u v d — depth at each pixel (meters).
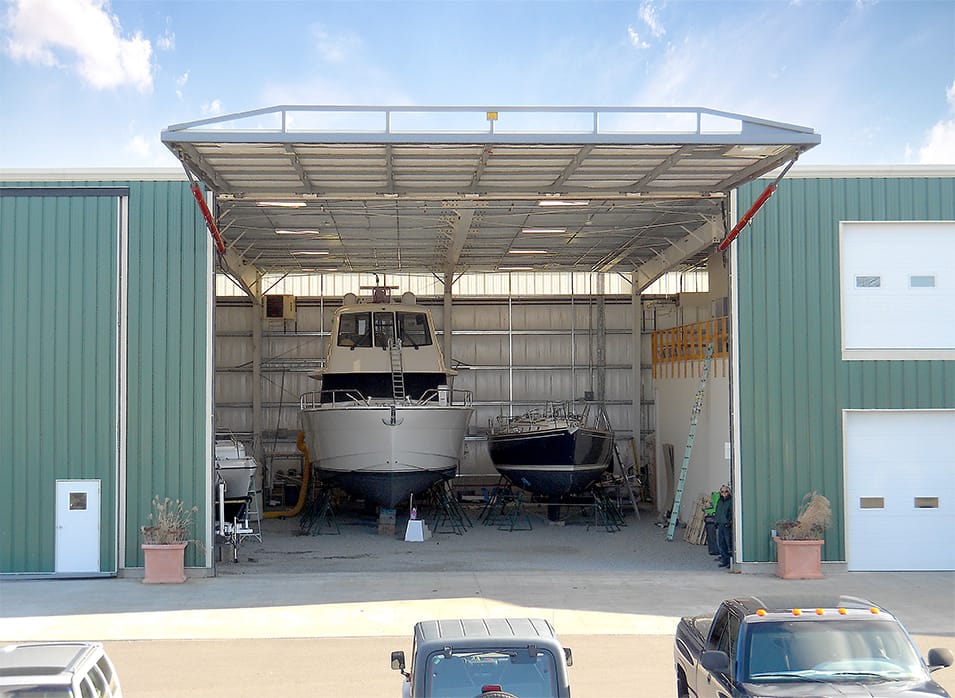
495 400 30.09
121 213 16.88
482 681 6.39
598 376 29.95
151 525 16.61
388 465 21.47
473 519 26.05
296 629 12.84
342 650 11.77
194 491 16.69
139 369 16.75
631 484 29.39
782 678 7.09
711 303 23.48
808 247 17.34
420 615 13.62
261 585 15.88
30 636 12.52
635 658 11.25
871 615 7.58
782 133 14.10
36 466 16.62
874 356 17.33
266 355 29.91
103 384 16.72
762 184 17.39
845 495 17.16
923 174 17.53
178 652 11.70
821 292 17.31
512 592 15.22
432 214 20.53
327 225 21.94
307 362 29.89
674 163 15.30
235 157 14.89
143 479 16.67
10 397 16.69
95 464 16.64
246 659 11.36
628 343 30.23
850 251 17.48
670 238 23.92
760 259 17.28
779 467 17.12
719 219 19.69
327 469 23.02
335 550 20.31
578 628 12.80
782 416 17.17
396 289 30.52
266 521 25.88
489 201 17.75
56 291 16.78
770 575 16.81
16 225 16.84
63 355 16.75
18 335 16.73
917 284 17.45
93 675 6.79
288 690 10.08
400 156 15.04
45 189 16.84
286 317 29.48
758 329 17.23
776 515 17.06
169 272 16.83
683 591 15.30
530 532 23.25
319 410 22.31
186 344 16.78
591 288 30.44
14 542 16.53
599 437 24.53
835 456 17.17
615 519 24.95
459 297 30.19
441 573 16.94
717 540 18.11
